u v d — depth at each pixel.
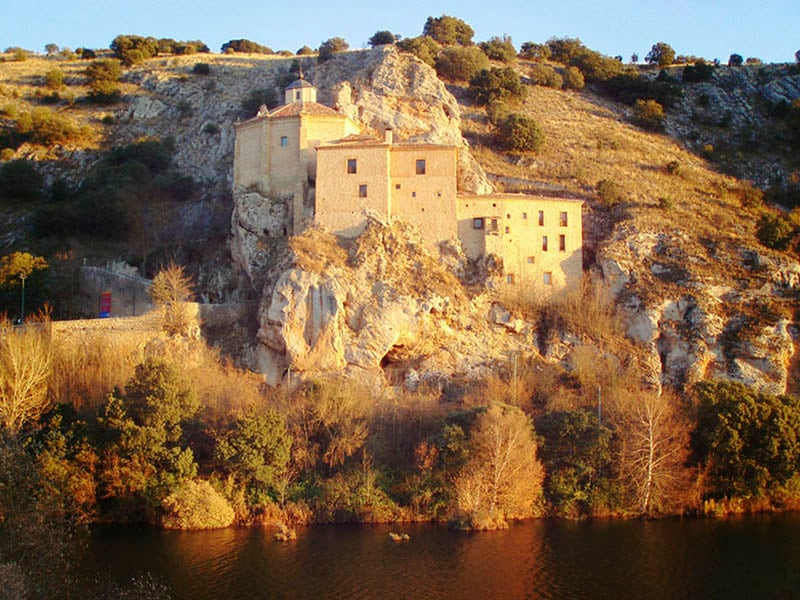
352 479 72.19
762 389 88.94
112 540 64.12
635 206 110.50
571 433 75.00
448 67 148.00
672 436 74.88
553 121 138.62
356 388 80.75
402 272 91.69
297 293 87.44
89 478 68.25
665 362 91.62
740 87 161.00
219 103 151.62
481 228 97.75
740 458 75.12
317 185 96.31
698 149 141.75
